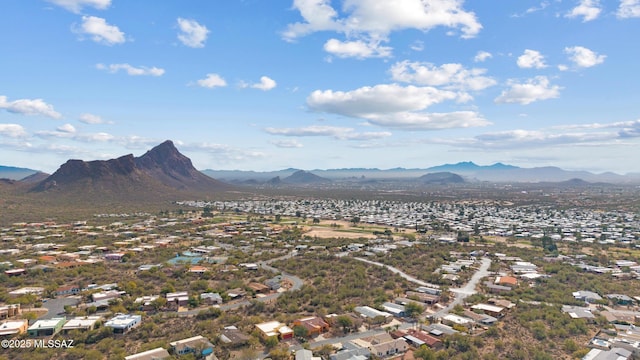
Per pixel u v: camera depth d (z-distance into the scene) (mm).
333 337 116500
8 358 100312
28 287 157500
